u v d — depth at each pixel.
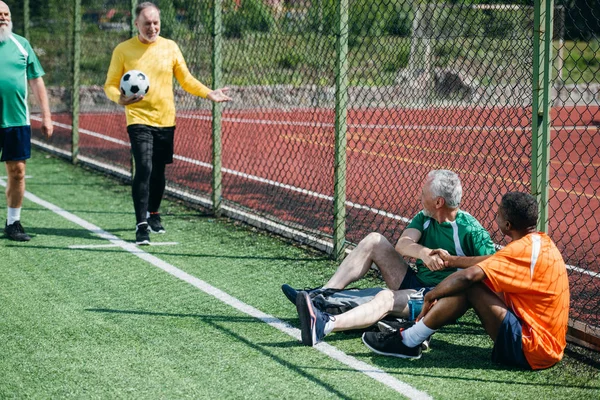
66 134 13.48
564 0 5.73
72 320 5.05
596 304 5.52
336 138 6.57
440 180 4.68
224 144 13.52
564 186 10.87
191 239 7.36
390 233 7.45
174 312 5.25
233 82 8.67
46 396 3.90
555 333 4.29
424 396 3.94
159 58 7.18
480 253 4.68
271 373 4.23
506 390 4.04
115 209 8.61
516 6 5.52
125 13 10.42
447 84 6.75
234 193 9.55
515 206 4.29
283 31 8.34
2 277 6.00
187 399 3.88
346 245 6.82
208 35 8.70
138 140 7.09
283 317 5.18
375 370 4.29
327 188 9.13
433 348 4.66
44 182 10.11
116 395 3.92
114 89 7.15
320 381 4.12
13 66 6.80
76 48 11.27
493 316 4.27
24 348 4.54
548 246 4.27
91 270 6.23
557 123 17.78
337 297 4.89
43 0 13.55
